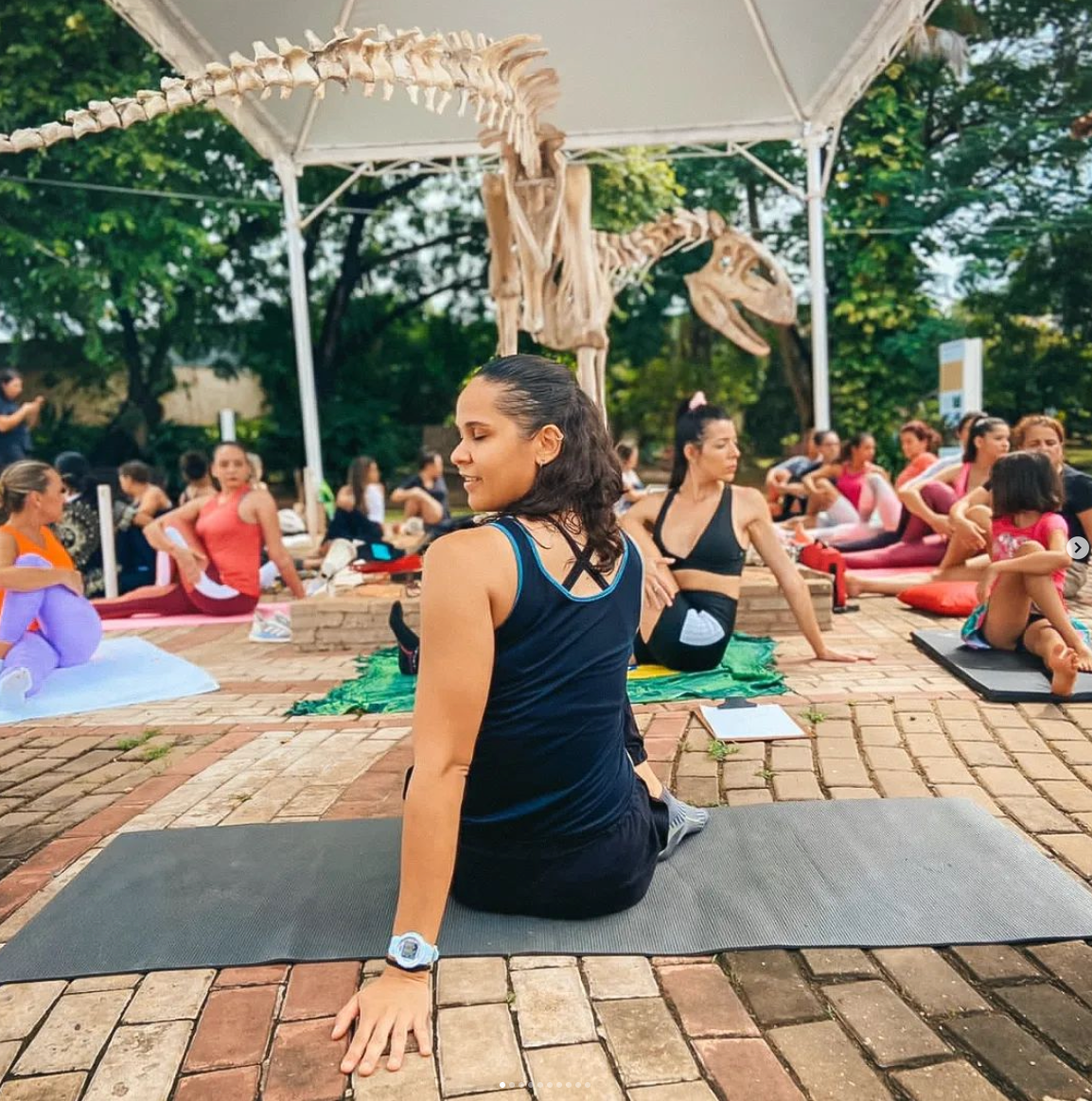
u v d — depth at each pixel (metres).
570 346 6.97
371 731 4.11
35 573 4.90
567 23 8.10
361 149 10.68
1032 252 18.38
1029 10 17.67
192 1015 2.04
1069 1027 1.92
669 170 18.08
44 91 15.19
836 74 8.96
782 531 7.37
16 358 18.92
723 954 2.21
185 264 16.73
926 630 5.57
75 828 3.15
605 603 2.17
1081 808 2.99
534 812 2.22
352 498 8.89
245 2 7.16
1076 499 5.17
